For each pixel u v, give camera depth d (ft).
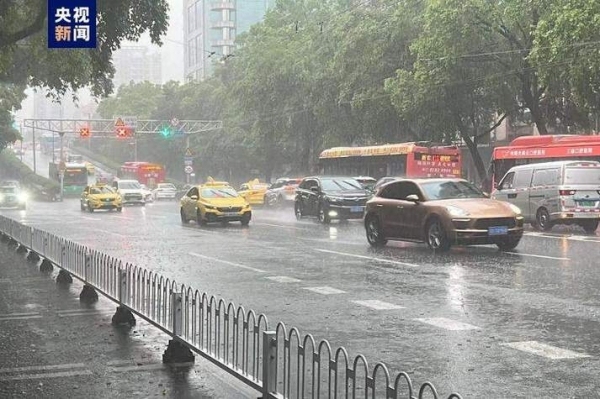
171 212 127.13
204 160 247.09
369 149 119.75
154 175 245.04
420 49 107.14
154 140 292.40
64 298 36.19
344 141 150.41
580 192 70.38
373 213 58.90
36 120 219.82
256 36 194.70
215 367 22.45
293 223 91.15
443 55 104.83
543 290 35.37
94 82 68.08
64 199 217.56
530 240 62.08
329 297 34.73
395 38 121.39
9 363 23.12
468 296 34.14
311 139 168.35
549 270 42.34
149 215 116.37
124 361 23.31
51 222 99.40
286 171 223.92
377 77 125.39
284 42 166.30
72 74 53.21
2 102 112.27
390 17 122.93
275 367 17.02
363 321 28.94
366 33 123.95
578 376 20.80
